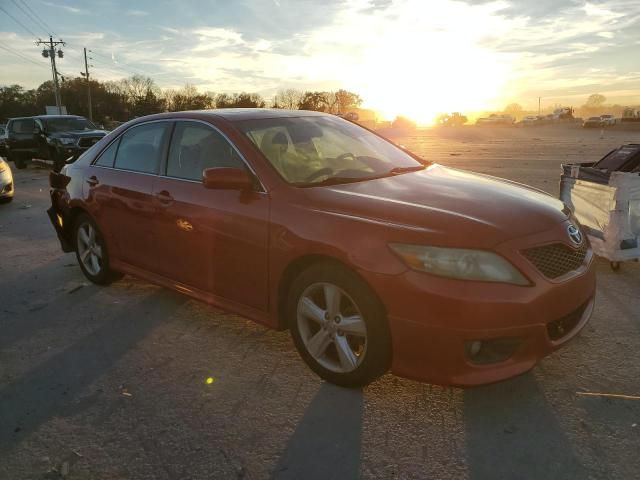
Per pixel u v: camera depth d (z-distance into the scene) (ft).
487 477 7.70
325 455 8.29
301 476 7.85
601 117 185.16
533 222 9.47
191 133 13.04
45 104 301.84
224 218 11.41
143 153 14.28
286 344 12.14
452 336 8.52
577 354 11.18
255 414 9.44
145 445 8.70
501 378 8.70
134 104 284.41
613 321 12.78
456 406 9.45
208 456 8.37
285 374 10.78
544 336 8.84
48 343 12.71
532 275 8.75
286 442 8.64
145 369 11.25
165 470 8.08
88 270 16.74
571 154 65.31
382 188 10.78
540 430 8.71
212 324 13.39
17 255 21.12
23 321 14.14
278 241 10.41
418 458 8.14
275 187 10.84
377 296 9.12
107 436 8.98
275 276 10.68
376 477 7.78
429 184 11.18
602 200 16.78
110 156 15.49
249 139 11.85
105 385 10.66
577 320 9.79
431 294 8.54
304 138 12.66
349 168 12.04
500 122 242.99
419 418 9.14
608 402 9.43
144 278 14.34
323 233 9.68
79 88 297.53
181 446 8.64
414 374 9.04
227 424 9.18
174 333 12.95
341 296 9.73
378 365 9.43
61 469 8.16
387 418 9.18
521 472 7.77
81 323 13.80
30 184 45.42
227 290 11.90
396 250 8.88
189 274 12.77
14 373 11.32
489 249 8.63
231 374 10.89
